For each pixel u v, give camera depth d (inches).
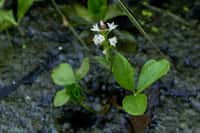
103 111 32.6
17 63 35.9
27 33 38.0
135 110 29.0
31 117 32.5
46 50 36.8
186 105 32.7
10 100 33.5
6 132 31.7
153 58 35.7
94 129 31.6
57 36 37.8
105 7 35.6
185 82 34.0
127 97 29.8
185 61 35.4
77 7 38.6
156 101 33.0
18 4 36.6
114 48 36.0
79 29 38.0
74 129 31.6
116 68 30.3
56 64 35.8
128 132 31.4
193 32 37.4
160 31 37.7
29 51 36.7
